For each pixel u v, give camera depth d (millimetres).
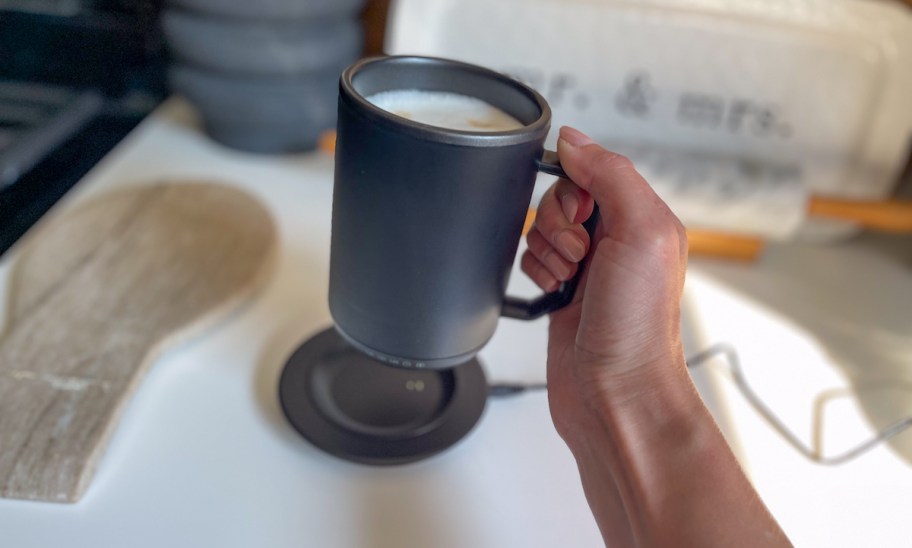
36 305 479
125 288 503
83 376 438
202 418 445
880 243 701
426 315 372
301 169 692
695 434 351
